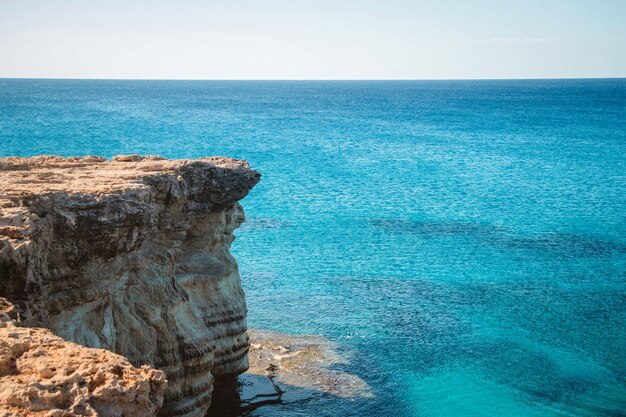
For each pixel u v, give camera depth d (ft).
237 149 334.03
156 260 81.25
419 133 444.55
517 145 383.45
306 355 109.09
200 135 383.24
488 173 287.48
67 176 77.71
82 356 42.91
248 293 135.23
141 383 41.06
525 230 192.95
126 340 73.87
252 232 181.37
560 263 161.79
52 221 64.49
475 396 98.43
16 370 41.75
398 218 203.62
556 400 97.91
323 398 96.17
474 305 133.28
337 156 327.06
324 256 161.99
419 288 142.00
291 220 196.24
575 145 384.06
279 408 93.09
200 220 90.79
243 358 95.91
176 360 79.00
